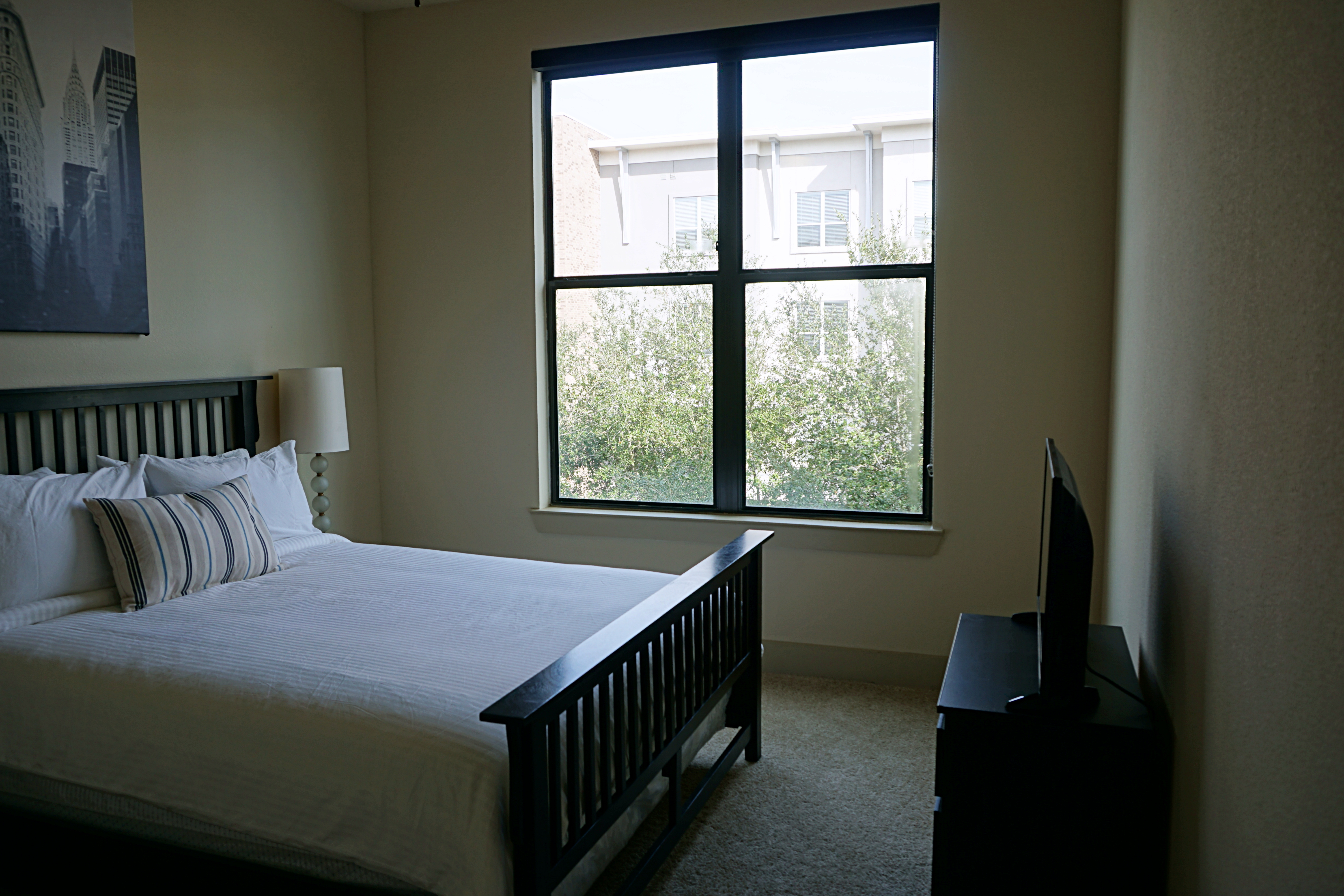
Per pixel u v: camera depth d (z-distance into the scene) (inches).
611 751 79.8
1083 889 68.0
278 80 149.6
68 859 84.7
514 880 65.8
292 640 90.0
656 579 115.2
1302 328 39.3
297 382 143.9
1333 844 33.9
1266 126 45.9
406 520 175.8
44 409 113.3
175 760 77.4
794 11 143.4
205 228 137.3
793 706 138.6
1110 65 129.0
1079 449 135.1
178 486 117.8
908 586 146.2
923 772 115.6
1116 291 126.0
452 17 162.6
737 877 92.4
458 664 83.6
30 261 111.6
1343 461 33.6
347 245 165.9
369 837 70.2
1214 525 56.0
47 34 113.0
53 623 95.5
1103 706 69.9
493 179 162.9
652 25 151.0
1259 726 44.2
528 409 165.3
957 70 135.9
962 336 139.1
